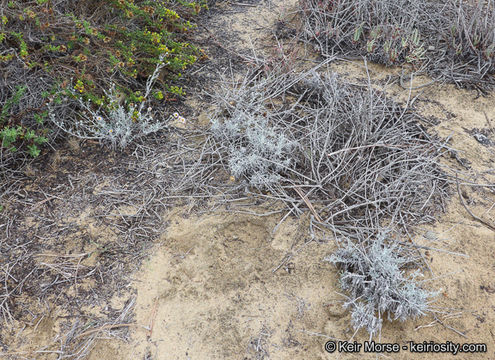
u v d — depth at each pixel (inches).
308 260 104.4
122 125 124.9
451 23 167.3
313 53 166.9
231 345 92.7
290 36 173.3
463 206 114.3
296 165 124.2
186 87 148.5
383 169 117.9
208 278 103.5
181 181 119.3
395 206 114.5
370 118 125.4
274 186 118.3
